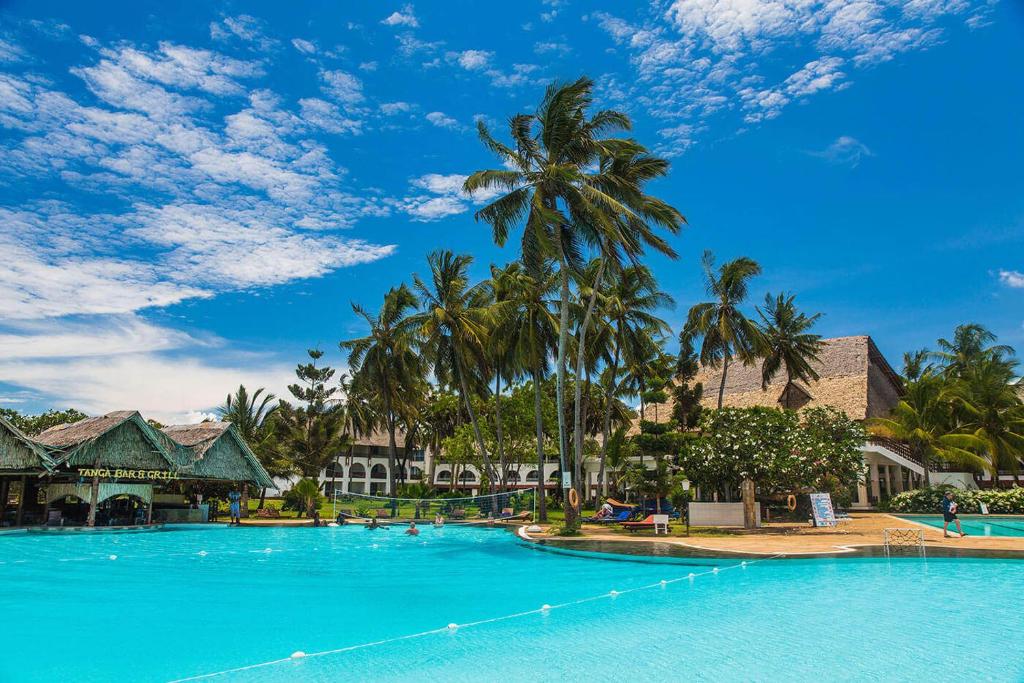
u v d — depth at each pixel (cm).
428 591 1273
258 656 799
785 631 894
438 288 3700
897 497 3659
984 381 4091
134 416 3064
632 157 2670
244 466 3678
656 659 760
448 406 5688
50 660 786
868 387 4838
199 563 1809
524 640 862
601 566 1627
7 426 2809
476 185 2591
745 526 2530
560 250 2523
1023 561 1544
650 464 4975
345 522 3397
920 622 938
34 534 2753
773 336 4675
